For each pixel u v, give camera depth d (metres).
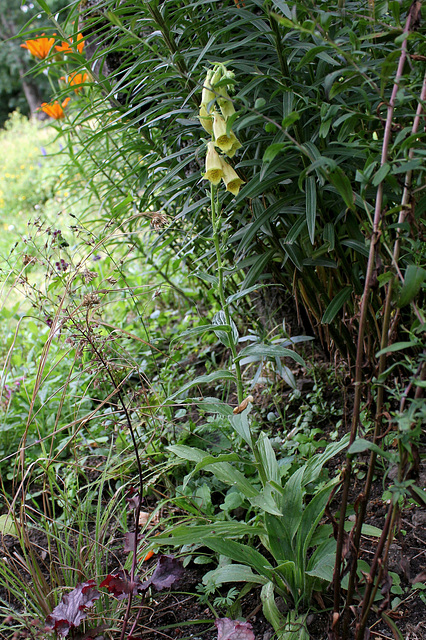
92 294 1.51
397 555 1.53
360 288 1.80
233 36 1.75
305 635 1.34
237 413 1.44
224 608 1.54
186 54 1.59
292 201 1.70
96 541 1.58
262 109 1.47
